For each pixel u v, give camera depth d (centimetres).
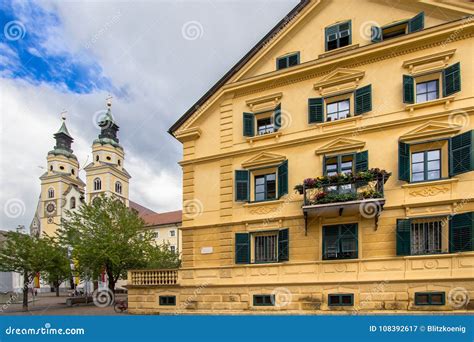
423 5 1595
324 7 1816
